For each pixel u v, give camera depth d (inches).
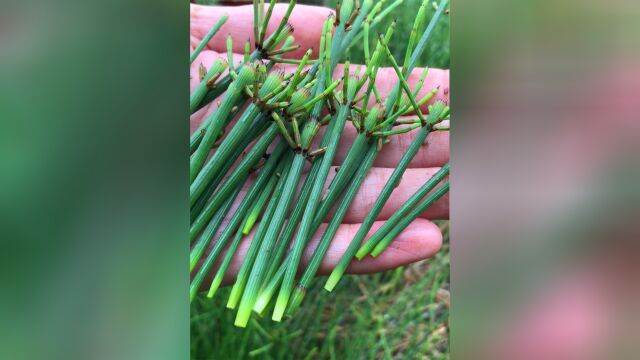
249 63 6.2
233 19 8.0
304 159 6.5
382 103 7.0
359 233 6.6
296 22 8.0
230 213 7.0
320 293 8.3
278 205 6.4
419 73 7.9
